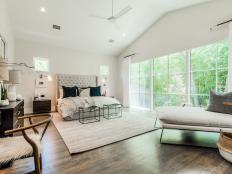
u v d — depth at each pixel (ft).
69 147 7.60
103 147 7.73
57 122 12.62
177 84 14.87
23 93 16.26
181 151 7.19
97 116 14.79
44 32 15.30
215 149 7.38
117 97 23.43
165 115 8.30
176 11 13.94
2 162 3.93
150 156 6.71
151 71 17.21
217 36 11.11
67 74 18.75
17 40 15.94
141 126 11.38
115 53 22.41
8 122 5.97
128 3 12.47
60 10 12.55
